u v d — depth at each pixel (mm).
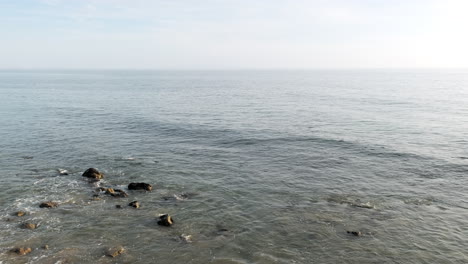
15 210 25125
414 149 42125
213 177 33062
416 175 33125
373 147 42844
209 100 101562
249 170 35031
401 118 65438
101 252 19875
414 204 26844
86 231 22281
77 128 55562
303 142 45750
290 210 25938
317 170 34812
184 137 49281
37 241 20891
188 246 20703
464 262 19406
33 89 140500
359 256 19891
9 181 30922
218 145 44906
